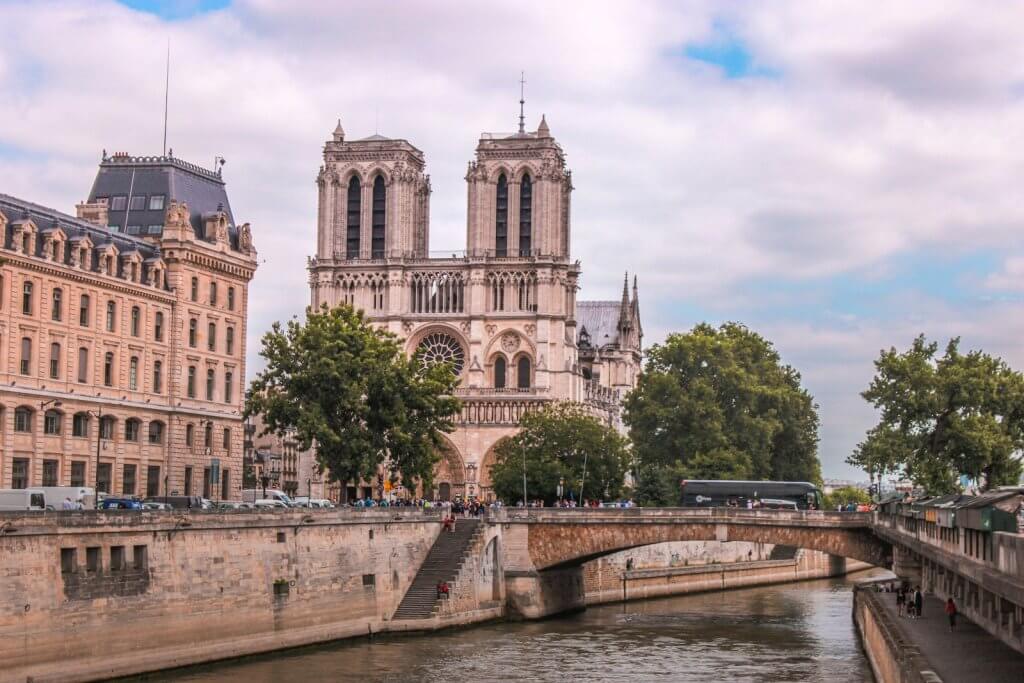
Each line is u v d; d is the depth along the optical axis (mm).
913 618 114438
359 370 161375
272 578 123188
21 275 138125
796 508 182875
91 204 164500
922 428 179500
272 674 110250
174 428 160000
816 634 142875
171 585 110250
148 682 104188
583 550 158625
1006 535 69938
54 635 97500
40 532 96250
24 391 138000
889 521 138625
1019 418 181625
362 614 136500
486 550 152875
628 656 124812
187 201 170125
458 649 128125
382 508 144250
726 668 117938
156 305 157875
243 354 174375
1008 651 92750
